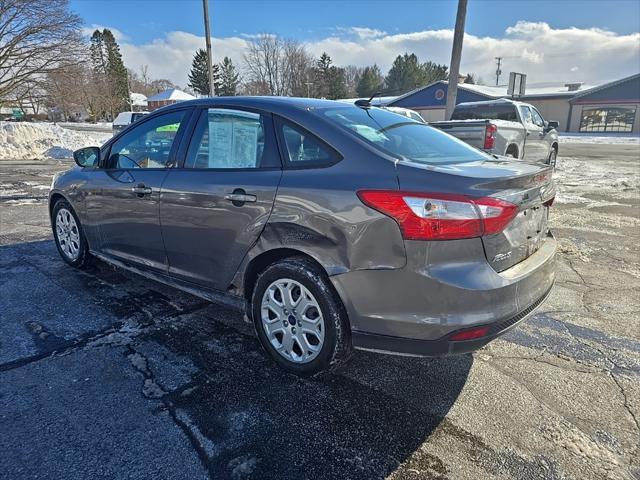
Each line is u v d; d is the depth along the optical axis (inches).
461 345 86.9
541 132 441.7
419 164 93.0
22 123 685.3
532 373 109.7
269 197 103.0
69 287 158.7
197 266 123.5
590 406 97.1
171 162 129.0
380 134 109.0
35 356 113.3
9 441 83.9
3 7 818.2
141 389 100.7
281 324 107.0
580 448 84.8
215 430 88.4
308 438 86.8
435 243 84.7
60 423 89.1
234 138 115.7
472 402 98.3
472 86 1694.1
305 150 103.1
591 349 121.1
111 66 2780.5
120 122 960.3
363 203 89.6
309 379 106.0
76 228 170.2
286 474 78.0
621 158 663.1
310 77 2237.9
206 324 132.7
